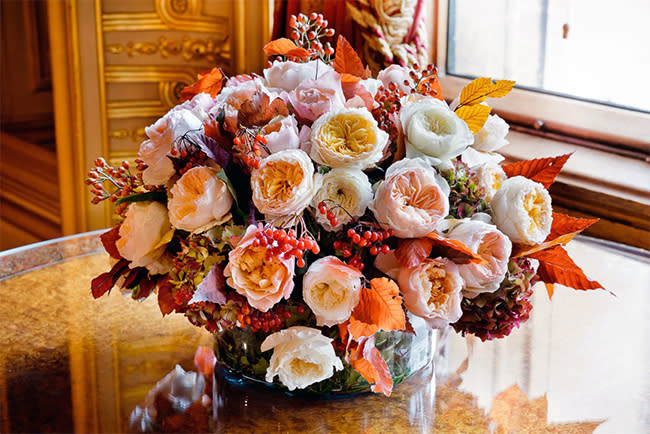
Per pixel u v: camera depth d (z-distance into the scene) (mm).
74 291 1167
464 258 793
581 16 1733
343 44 887
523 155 1697
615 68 1691
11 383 885
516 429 801
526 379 918
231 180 798
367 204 777
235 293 789
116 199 928
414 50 1664
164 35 2217
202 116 854
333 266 750
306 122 830
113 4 2199
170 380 904
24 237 3037
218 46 2203
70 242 1354
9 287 1173
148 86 2254
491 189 884
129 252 836
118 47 2225
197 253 792
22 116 3252
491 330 852
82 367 931
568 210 1561
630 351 993
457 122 804
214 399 860
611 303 1152
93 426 795
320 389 851
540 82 1850
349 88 846
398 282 787
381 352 838
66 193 2314
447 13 1981
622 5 1651
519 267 843
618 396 875
